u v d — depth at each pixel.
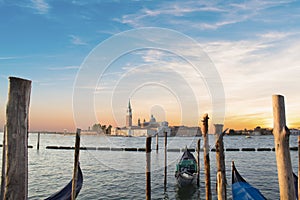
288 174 5.04
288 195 5.00
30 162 29.17
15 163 3.79
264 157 33.88
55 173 22.11
